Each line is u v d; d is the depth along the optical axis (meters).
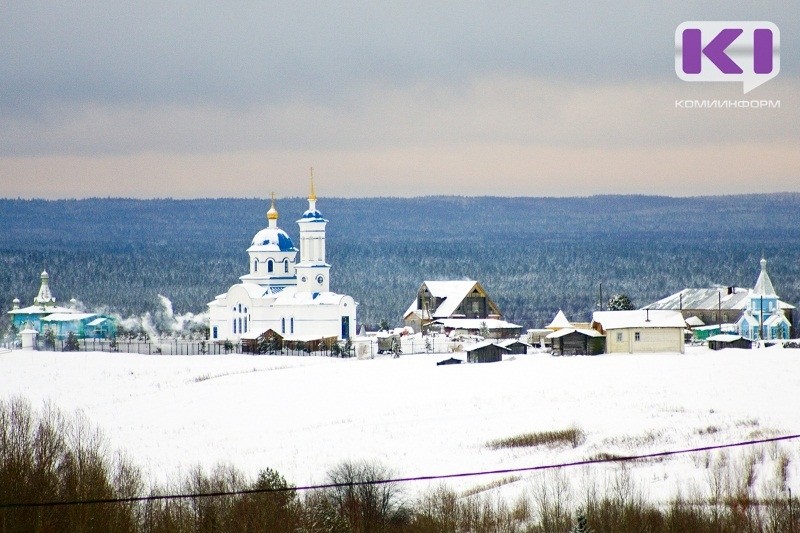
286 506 146.00
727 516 149.88
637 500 156.00
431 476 168.38
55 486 144.38
